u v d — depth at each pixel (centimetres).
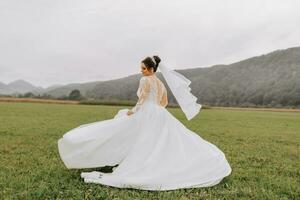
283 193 674
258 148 1304
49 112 3509
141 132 715
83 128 736
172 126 729
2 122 2094
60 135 1513
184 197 605
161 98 754
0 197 584
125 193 618
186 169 687
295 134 1981
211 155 726
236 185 707
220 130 2069
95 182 670
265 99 16275
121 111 812
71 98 12094
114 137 725
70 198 587
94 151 717
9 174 739
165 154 696
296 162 1026
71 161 721
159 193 625
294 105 14538
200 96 19162
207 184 681
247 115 4712
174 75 775
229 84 19688
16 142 1245
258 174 830
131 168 678
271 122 3164
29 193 600
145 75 762
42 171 774
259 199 624
